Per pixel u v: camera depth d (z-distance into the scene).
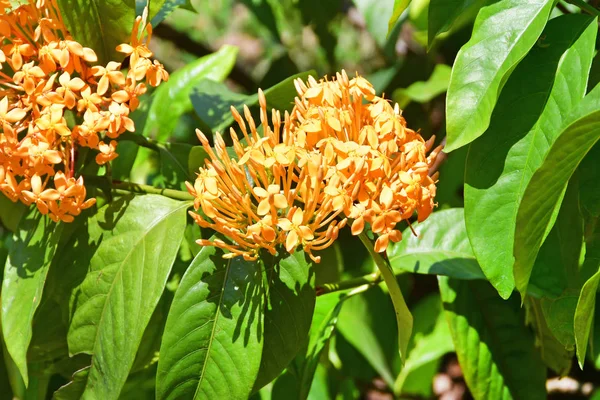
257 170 0.75
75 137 0.79
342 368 1.08
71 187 0.77
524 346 0.91
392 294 0.77
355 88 0.77
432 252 0.91
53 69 0.77
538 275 0.87
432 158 0.77
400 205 0.75
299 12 1.28
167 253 0.80
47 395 0.99
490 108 0.74
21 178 0.85
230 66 1.06
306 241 0.74
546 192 0.72
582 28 0.77
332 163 0.75
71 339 0.80
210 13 1.60
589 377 1.07
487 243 0.76
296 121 0.78
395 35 1.11
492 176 0.76
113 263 0.81
